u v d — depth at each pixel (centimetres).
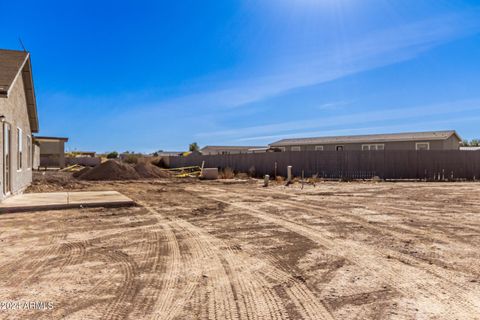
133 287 483
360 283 502
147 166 3047
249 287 486
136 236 791
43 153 4788
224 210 1173
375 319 388
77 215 1059
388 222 959
